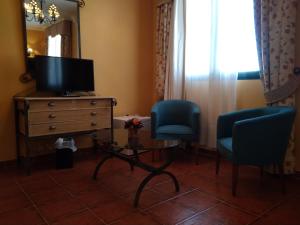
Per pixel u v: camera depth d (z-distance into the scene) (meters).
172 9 3.68
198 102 3.48
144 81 4.17
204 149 3.50
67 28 3.25
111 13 3.69
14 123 2.93
